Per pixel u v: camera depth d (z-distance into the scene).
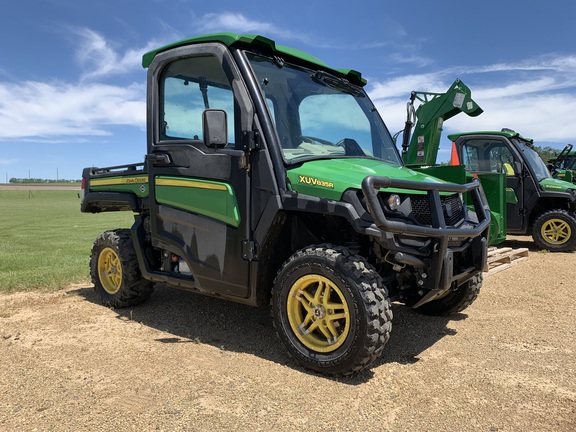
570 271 7.38
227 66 3.87
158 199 4.43
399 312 5.10
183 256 4.25
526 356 3.84
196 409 2.93
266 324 4.67
